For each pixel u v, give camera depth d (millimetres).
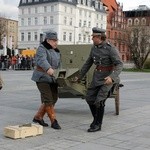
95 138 7117
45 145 6527
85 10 105375
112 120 9148
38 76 7898
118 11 116312
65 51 10219
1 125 8281
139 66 55344
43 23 99875
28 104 11820
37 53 7887
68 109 10930
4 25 86312
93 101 7812
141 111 10766
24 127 7195
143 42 55594
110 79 7523
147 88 19625
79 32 103438
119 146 6543
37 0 100750
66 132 7633
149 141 6941
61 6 97250
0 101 12523
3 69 42031
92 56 7930
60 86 8516
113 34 114750
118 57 7656
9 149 6230
